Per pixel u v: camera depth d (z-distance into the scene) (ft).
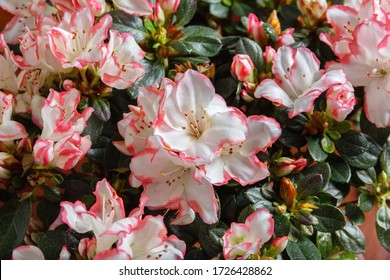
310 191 1.85
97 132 1.87
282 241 1.78
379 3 1.95
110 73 1.84
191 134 1.77
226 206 1.86
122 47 1.86
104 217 1.72
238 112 1.75
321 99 1.91
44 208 2.01
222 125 1.74
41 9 1.95
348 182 1.93
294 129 1.90
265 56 1.92
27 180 1.81
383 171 1.94
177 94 1.76
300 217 1.84
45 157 1.77
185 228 1.85
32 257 1.78
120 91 1.92
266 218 1.76
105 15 1.83
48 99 1.80
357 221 1.92
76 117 1.81
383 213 1.93
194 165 1.73
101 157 1.91
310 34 2.08
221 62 2.04
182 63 1.97
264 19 2.17
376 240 2.45
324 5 2.04
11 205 1.85
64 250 1.74
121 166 1.88
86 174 1.93
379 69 1.91
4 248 1.82
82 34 1.83
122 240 1.66
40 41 1.82
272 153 1.93
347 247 1.90
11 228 1.83
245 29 2.17
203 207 1.76
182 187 1.78
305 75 1.87
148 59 1.94
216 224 1.82
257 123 1.77
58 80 1.90
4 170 1.80
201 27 1.99
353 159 1.92
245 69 1.87
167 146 1.73
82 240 1.72
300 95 1.86
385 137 1.96
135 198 1.91
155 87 1.83
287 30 2.03
